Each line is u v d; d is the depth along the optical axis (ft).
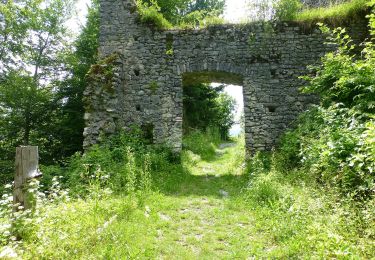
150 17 29.12
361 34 27.30
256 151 26.76
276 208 14.47
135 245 11.85
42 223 11.44
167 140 27.68
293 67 27.50
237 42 28.14
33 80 44.42
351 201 13.05
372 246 9.98
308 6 39.11
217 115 62.69
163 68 28.71
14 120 42.50
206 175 25.57
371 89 18.38
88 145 26.45
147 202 17.12
